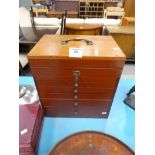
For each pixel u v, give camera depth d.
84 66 0.73
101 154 0.60
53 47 0.79
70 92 0.84
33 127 0.74
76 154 0.60
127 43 2.16
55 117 0.98
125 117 0.98
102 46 0.82
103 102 0.89
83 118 0.98
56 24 2.15
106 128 0.91
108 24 2.38
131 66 2.26
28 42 2.12
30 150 0.68
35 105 0.88
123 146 0.62
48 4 4.63
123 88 1.22
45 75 0.76
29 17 2.10
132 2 3.82
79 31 1.98
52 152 0.60
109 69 0.74
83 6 4.59
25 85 1.13
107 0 4.74
